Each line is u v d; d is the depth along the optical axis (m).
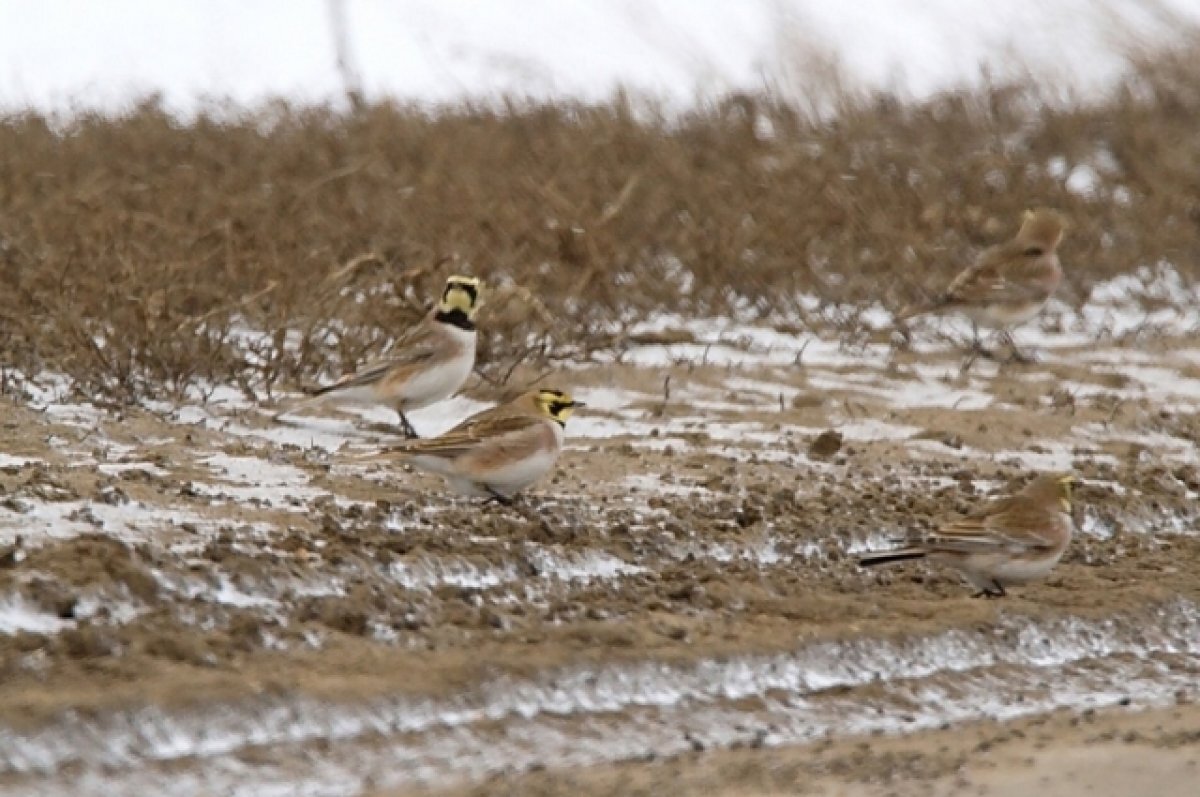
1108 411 28.17
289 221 30.70
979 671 19.91
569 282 30.34
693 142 38.44
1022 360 30.34
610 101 39.84
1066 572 22.36
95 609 18.25
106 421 24.38
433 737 17.25
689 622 19.75
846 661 19.59
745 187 35.00
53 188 32.16
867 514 23.30
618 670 18.59
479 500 22.69
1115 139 40.62
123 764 16.25
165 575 18.94
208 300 27.69
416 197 32.69
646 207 33.41
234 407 25.66
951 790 16.83
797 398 27.69
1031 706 19.34
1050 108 41.31
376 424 25.88
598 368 28.52
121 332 25.95
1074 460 26.31
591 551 21.22
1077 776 17.31
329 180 32.91
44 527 20.00
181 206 31.31
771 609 20.39
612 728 17.86
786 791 16.66
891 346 30.47
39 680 16.89
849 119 39.47
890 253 33.00
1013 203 36.34
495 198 32.81
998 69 43.38
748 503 23.38
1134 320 32.78
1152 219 35.91
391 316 27.95
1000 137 40.31
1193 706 19.48
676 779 16.83
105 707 16.58
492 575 20.48
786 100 40.88
